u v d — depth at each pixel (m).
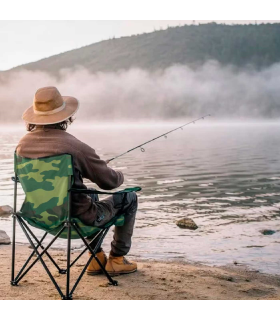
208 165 16.41
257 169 15.16
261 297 3.36
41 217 2.92
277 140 32.69
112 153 22.19
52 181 2.85
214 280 3.76
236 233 6.33
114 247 3.52
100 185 3.04
